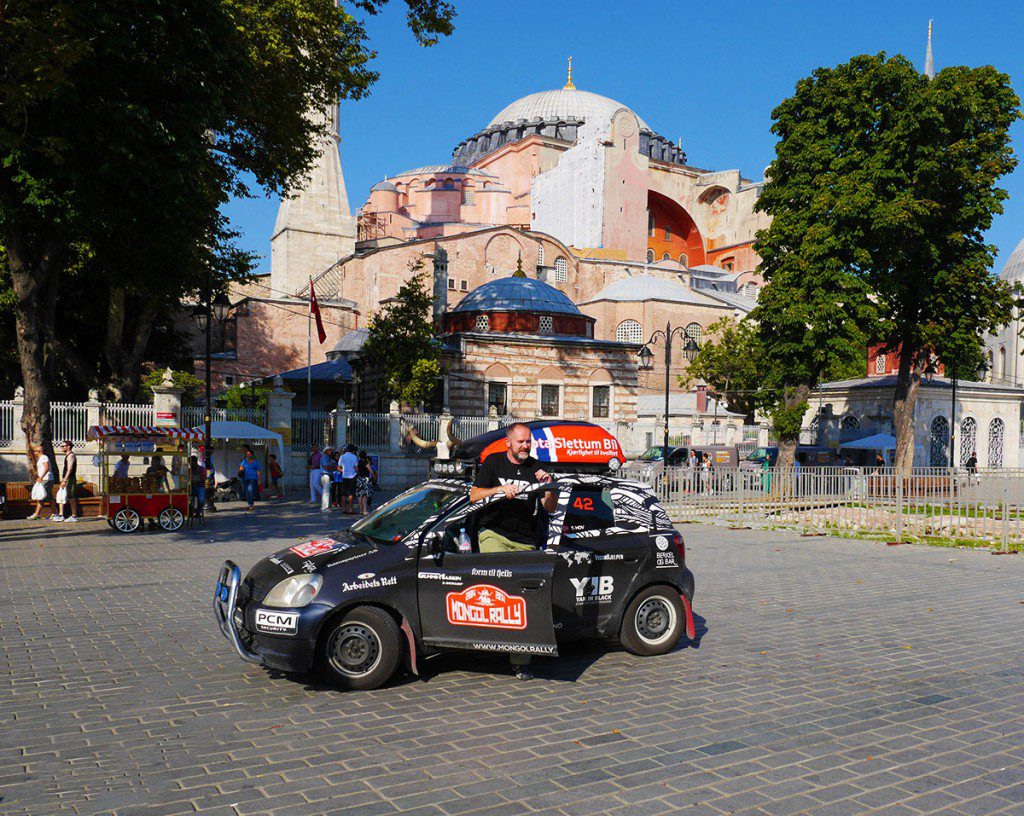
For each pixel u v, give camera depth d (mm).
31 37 12133
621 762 4633
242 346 62938
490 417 36250
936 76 28078
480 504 6391
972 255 29844
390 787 4266
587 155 80750
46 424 18672
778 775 4473
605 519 7023
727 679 6336
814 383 30516
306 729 5137
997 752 4855
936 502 16578
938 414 42812
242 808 4004
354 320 66562
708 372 56438
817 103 29406
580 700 5785
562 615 6723
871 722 5363
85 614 8484
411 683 6195
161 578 10703
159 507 16344
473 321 43531
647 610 7062
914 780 4434
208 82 14586
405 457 32094
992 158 28172
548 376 41969
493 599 6180
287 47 20875
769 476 19266
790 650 7281
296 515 19859
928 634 7961
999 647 7461
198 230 20016
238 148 22641
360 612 5984
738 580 11250
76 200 14023
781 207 30719
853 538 16969
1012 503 15656
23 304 17922
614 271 76438
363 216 82312
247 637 6230
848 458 41719
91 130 13516
